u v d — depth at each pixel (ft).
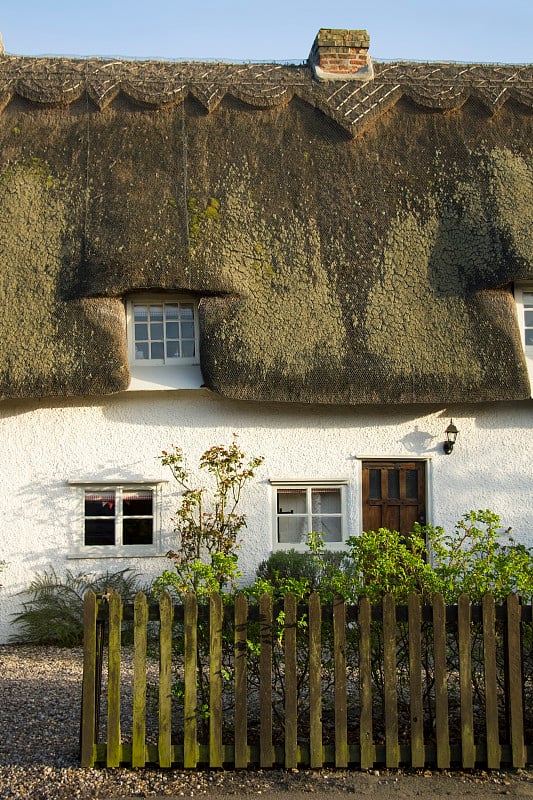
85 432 36.29
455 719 21.97
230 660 20.79
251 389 34.76
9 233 36.78
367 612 19.39
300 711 21.47
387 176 39.60
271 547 36.47
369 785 18.67
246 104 41.42
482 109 41.81
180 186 38.19
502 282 36.09
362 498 37.19
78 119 40.40
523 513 37.27
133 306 37.14
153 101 40.57
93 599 19.74
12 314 35.01
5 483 35.83
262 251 37.01
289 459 36.83
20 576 35.50
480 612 19.47
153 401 36.65
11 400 35.88
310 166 39.73
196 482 36.50
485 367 35.40
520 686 19.36
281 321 35.55
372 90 42.01
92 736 19.58
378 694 21.42
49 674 28.76
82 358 34.32
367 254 37.40
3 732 22.16
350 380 34.96
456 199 38.70
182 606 19.74
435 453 37.27
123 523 36.37
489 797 18.12
